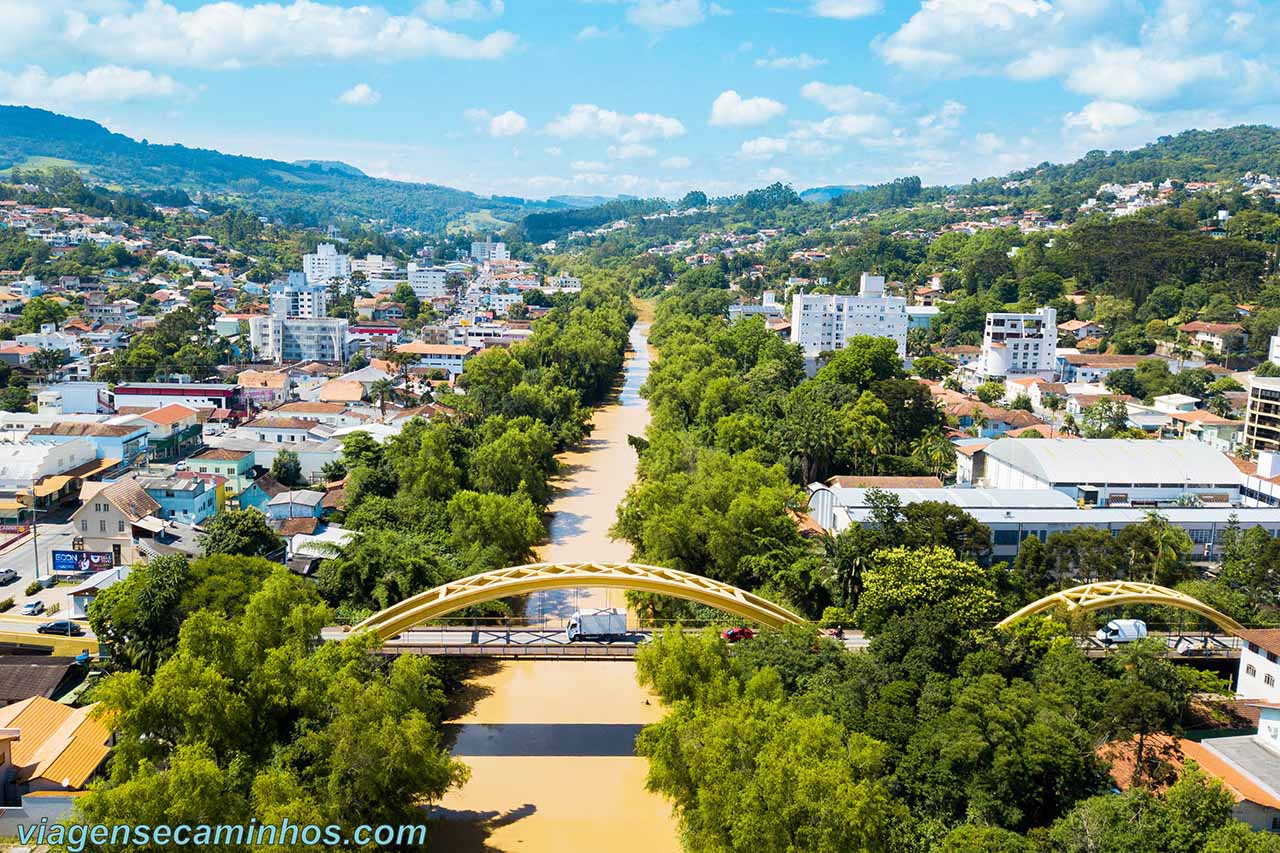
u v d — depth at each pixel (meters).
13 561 123.25
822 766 62.91
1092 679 81.62
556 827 75.94
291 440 170.25
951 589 93.75
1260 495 133.50
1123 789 74.38
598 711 95.19
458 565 109.69
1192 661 97.94
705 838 65.31
